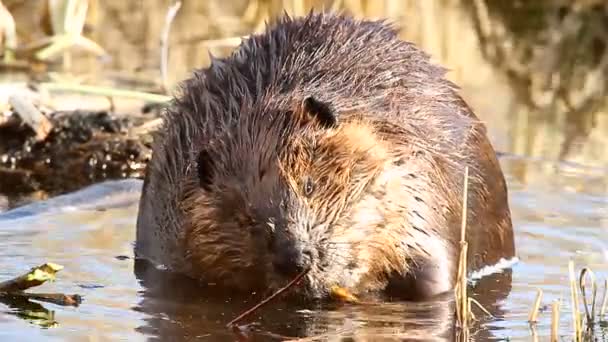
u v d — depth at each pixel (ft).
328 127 33.14
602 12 74.23
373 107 35.12
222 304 32.76
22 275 33.65
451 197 35.73
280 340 29.58
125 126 50.96
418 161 34.78
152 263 36.45
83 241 38.75
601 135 53.01
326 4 68.85
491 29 70.44
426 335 30.01
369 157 33.12
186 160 35.29
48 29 65.16
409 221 34.14
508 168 47.73
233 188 32.76
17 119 50.26
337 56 36.40
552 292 34.01
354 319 31.55
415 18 68.39
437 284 34.42
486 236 37.58
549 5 75.36
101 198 43.75
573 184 45.62
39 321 30.66
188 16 70.54
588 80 62.08
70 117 51.06
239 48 37.73
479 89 59.77
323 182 32.27
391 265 34.09
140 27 68.49
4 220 41.09
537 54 66.59
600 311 31.42
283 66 35.91
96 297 33.06
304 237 31.42
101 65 61.05
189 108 36.55
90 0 67.92
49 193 45.80
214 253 33.42
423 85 37.01
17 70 59.57
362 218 32.86
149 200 37.06
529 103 57.77
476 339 29.58
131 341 29.17
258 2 70.08
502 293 34.12
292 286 31.83
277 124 32.96
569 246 38.42
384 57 36.91
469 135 37.52
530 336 29.78
